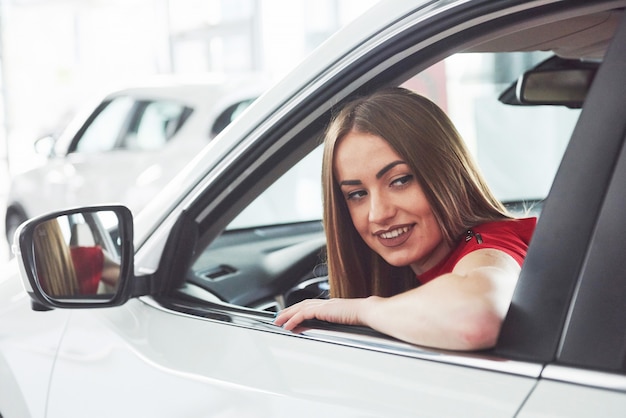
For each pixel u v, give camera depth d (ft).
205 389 4.33
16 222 24.62
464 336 3.64
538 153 27.73
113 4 59.88
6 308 6.07
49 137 24.39
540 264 3.52
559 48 6.25
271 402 4.00
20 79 63.16
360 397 3.72
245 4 47.83
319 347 4.16
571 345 3.32
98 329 5.29
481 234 4.54
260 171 5.18
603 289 3.29
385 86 4.82
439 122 4.68
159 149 21.95
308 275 7.45
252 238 7.98
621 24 3.59
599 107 3.51
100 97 23.99
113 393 4.89
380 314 4.02
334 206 4.92
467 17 4.32
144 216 5.57
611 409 3.11
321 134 5.01
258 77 23.15
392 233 4.68
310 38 44.68
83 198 22.74
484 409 3.36
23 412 5.60
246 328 4.59
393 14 4.62
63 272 5.24
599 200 3.40
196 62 52.08
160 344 4.83
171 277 5.33
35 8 62.75
